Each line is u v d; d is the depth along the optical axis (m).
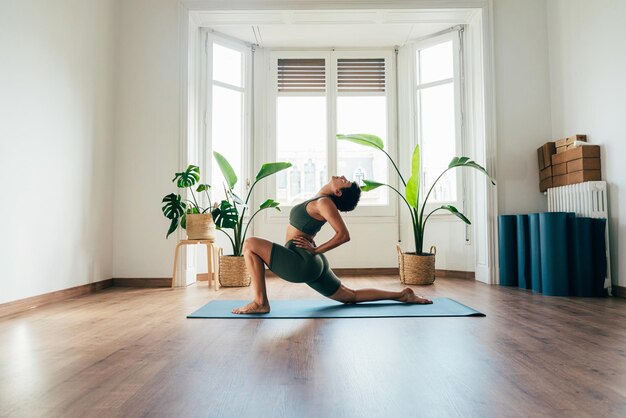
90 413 1.08
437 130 4.80
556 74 3.88
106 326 2.15
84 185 3.41
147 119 3.98
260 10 4.06
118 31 4.02
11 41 2.57
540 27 4.02
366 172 5.16
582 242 3.12
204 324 2.18
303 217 2.47
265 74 5.17
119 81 3.99
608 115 3.19
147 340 1.85
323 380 1.32
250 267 2.46
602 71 3.25
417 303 2.74
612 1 3.12
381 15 4.18
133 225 3.92
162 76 4.01
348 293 2.69
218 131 4.75
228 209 3.64
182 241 3.68
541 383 1.29
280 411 1.08
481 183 4.10
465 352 1.64
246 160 5.00
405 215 5.05
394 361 1.52
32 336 1.94
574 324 2.15
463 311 2.46
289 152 5.16
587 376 1.35
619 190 3.09
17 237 2.60
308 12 4.11
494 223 3.95
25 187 2.69
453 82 4.61
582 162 3.28
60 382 1.32
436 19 4.27
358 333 1.96
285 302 2.86
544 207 3.94
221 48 4.82
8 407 1.12
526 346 1.72
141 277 3.89
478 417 1.04
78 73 3.34
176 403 1.14
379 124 5.18
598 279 3.13
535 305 2.73
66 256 3.14
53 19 3.01
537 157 3.95
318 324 2.16
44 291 2.87
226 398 1.17
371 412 1.08
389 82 5.16
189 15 4.11
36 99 2.81
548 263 3.18
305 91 5.18
